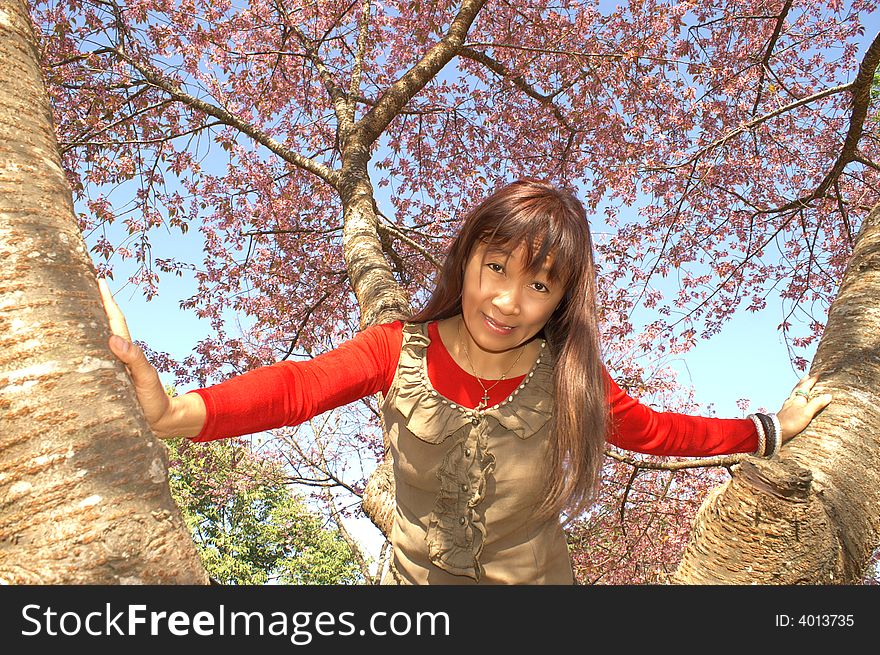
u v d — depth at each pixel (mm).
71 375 984
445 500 1598
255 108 8195
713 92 6828
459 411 1583
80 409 976
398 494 1746
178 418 1191
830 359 1909
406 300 3828
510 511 1617
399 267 7430
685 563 1676
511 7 7367
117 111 6480
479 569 1579
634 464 5414
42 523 926
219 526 18078
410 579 1701
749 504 1510
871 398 1756
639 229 7062
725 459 4957
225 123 6145
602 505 8188
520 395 1612
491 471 1587
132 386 1086
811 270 7742
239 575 17469
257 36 7801
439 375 1617
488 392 1608
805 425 1797
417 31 7695
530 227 1397
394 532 1794
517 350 1627
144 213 6898
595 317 1621
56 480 938
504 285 1447
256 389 1326
